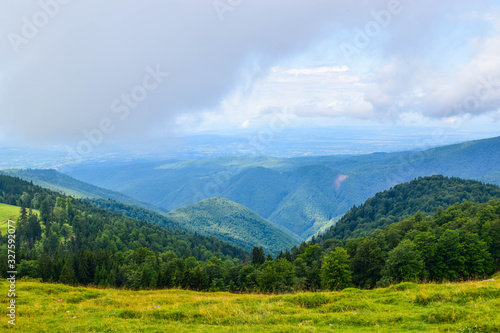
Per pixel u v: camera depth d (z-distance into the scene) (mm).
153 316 31344
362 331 24469
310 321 27797
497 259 80938
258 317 29672
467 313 25531
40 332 26188
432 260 75500
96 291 49250
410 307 30156
